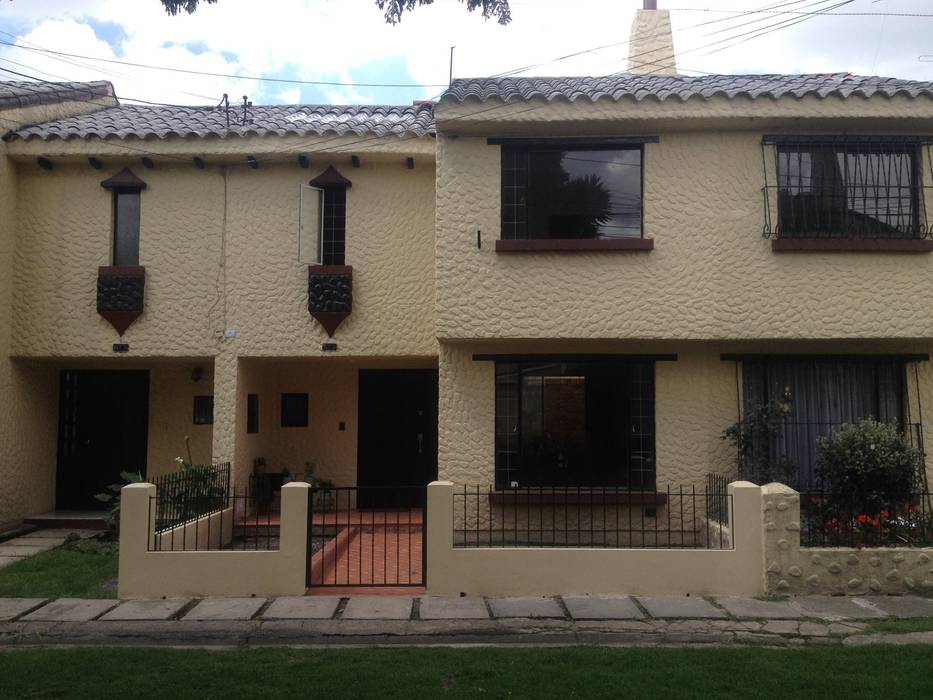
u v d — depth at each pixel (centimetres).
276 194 1227
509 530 1073
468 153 1064
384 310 1213
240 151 1192
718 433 1091
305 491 852
